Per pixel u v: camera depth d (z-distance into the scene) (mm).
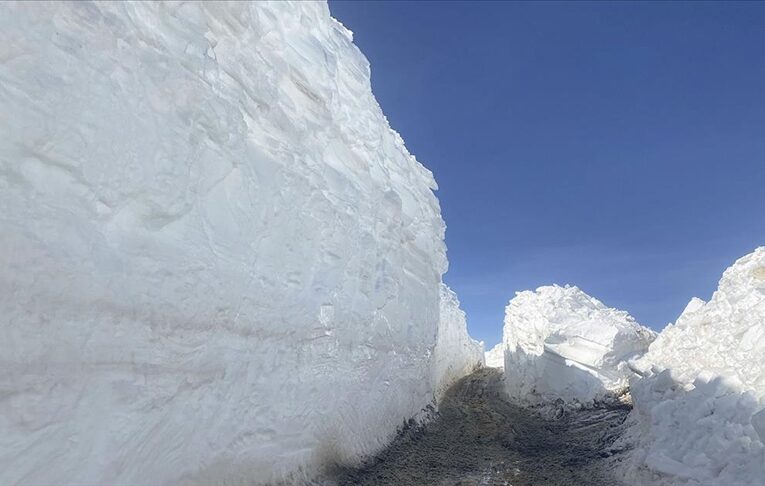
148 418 5180
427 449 13156
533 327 24672
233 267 6633
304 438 8883
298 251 8500
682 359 13438
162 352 5383
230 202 6637
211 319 6227
